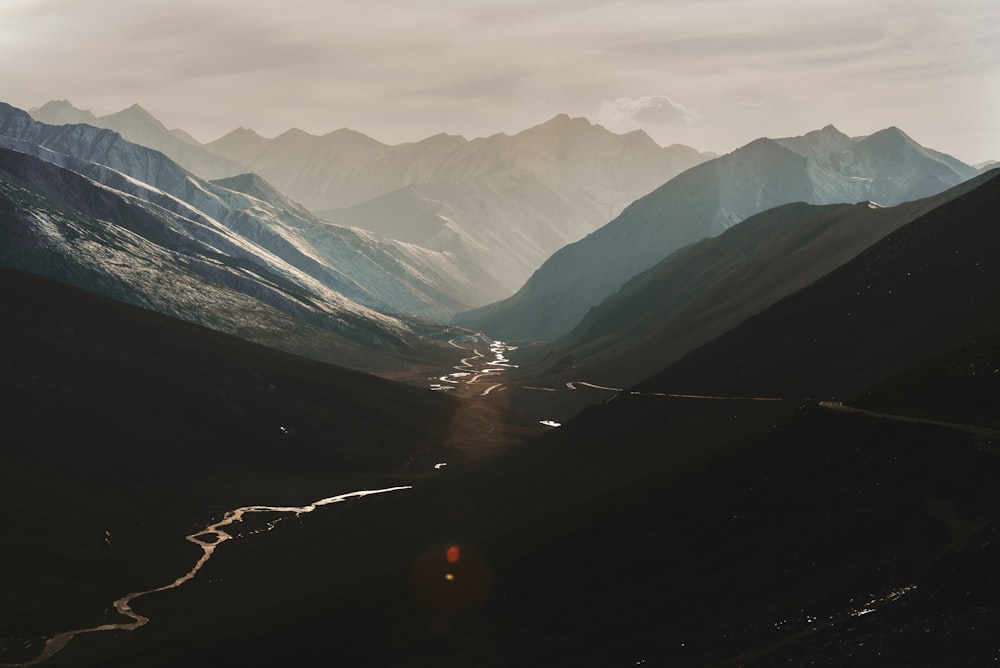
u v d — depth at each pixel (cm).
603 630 6888
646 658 6238
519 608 7862
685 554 7819
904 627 5444
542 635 7150
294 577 12388
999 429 7925
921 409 9025
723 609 6625
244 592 12088
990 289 14325
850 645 5406
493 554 9844
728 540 7806
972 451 7512
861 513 7319
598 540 8812
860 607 5881
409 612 8538
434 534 13188
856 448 8544
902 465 7856
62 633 11069
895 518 7044
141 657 9219
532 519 11769
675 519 8656
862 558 6625
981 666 4797
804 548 7144
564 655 6669
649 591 7350
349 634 8338
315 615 9106
